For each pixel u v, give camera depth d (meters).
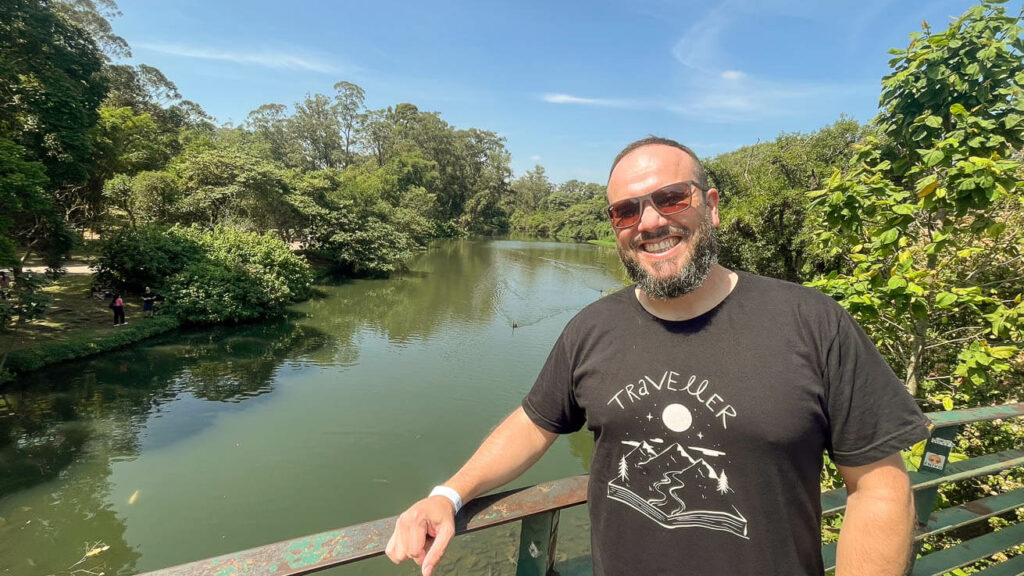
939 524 1.95
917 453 2.99
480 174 87.00
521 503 1.26
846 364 1.11
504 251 59.53
